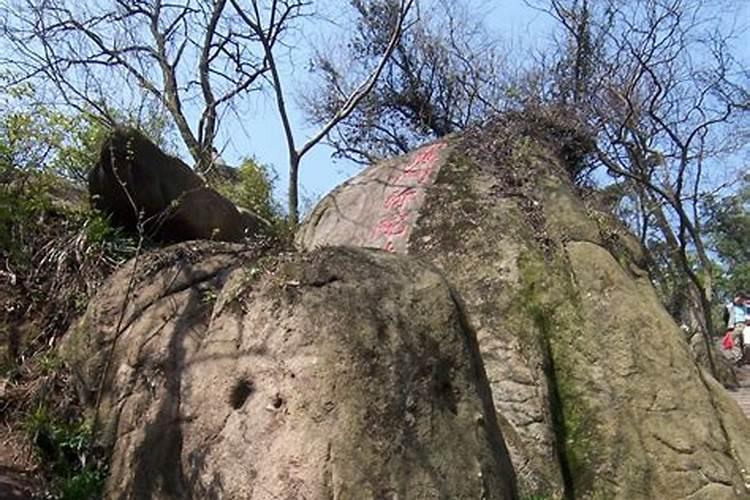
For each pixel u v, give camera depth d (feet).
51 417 19.30
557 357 23.52
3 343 21.63
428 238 26.11
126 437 17.72
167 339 18.19
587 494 21.84
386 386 15.25
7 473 18.06
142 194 23.94
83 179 27.20
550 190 26.45
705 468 21.88
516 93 98.02
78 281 22.56
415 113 63.31
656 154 55.06
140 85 83.92
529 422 22.36
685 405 22.76
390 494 14.52
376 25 62.44
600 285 24.32
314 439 14.71
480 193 26.45
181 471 16.46
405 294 16.35
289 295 16.24
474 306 24.27
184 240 24.97
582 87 54.29
